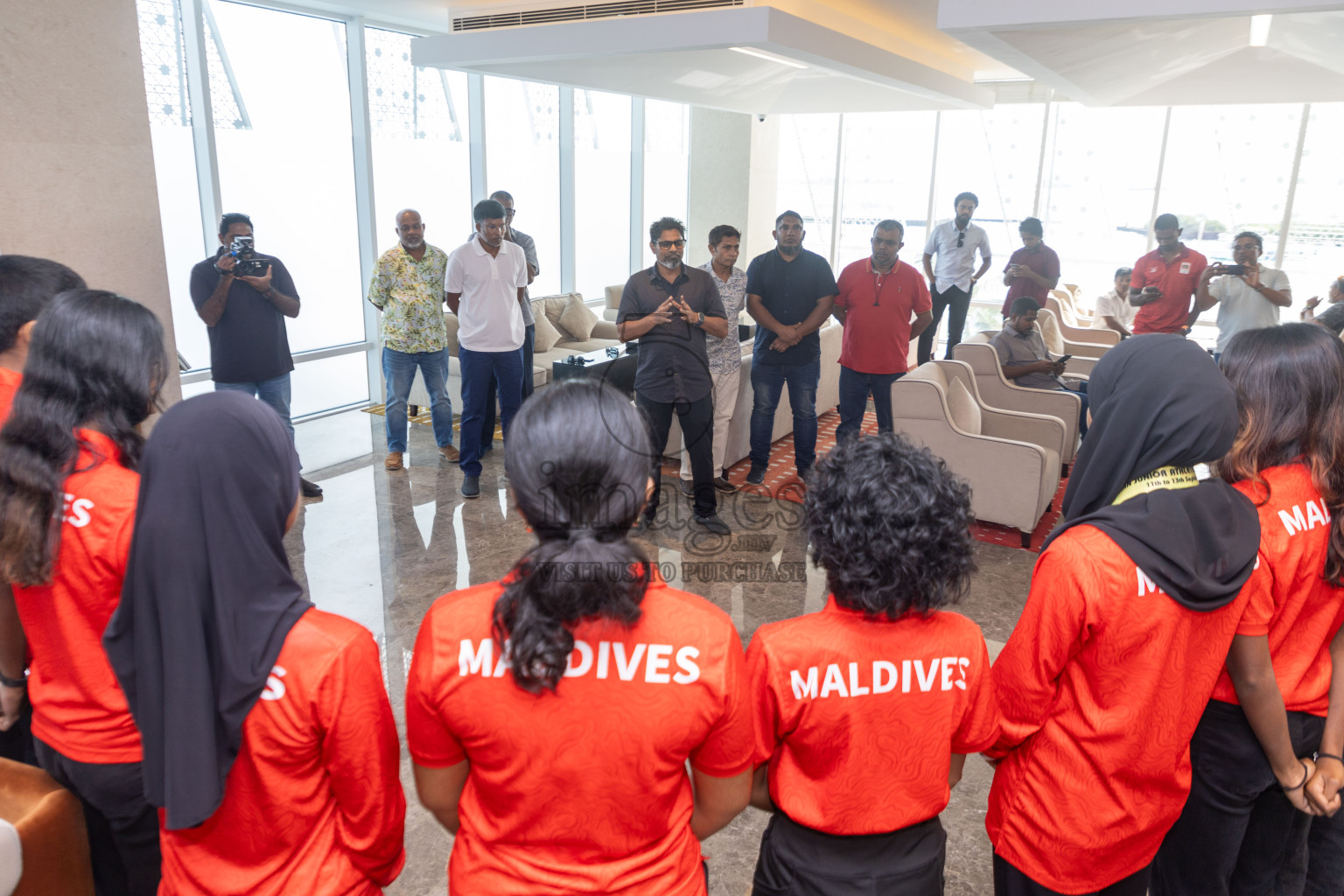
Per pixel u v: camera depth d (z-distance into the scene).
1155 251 6.11
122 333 1.41
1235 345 1.56
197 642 1.05
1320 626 1.53
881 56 5.95
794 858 1.26
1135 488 1.35
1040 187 9.12
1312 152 8.11
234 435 1.06
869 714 1.19
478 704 0.96
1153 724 1.33
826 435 6.41
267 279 4.41
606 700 0.96
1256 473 1.49
